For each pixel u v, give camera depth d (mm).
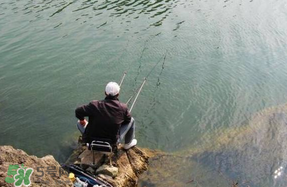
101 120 5879
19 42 13375
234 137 8055
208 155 7375
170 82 10742
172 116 9031
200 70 11523
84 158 6418
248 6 18078
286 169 6840
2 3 17828
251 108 9430
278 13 16922
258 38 14086
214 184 6457
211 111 9281
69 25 15086
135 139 7422
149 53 12703
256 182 6508
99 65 11750
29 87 10281
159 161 7094
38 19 15680
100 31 14555
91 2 18328
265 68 11695
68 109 9180
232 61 12180
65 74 11102
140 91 10195
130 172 6539
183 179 6578
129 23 15508
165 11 17188
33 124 8477
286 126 8453
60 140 7848
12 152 5258
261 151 7477
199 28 15070
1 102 9430
